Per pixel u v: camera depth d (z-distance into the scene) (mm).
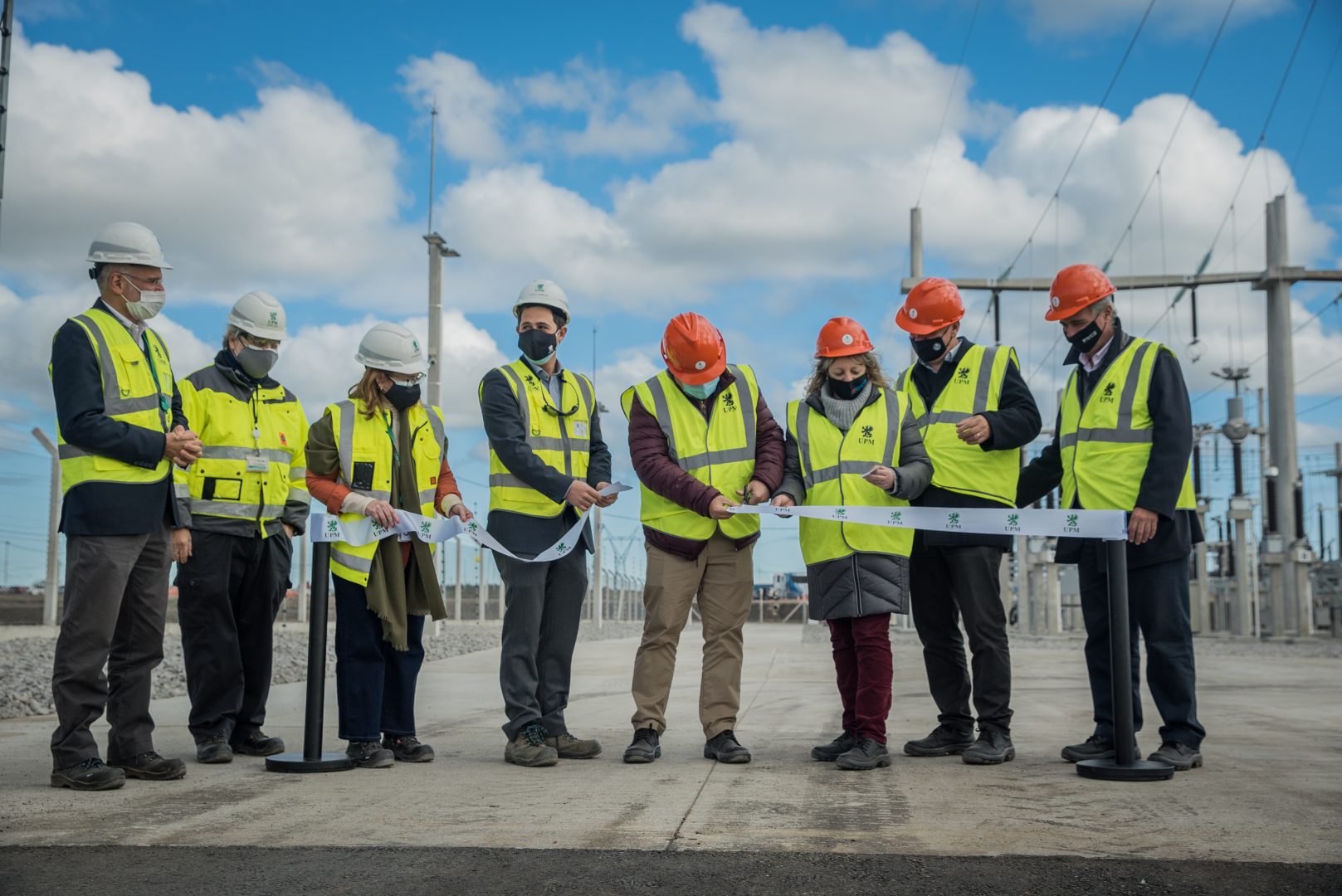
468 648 18844
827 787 4559
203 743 5461
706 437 5500
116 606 4730
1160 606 5156
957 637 5633
